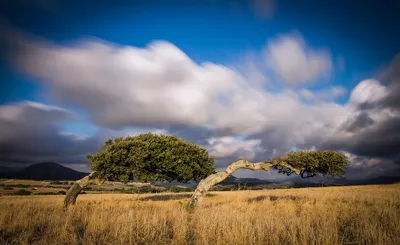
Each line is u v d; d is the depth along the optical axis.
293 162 18.12
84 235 7.32
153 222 8.55
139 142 20.62
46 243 6.76
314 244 6.63
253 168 18.22
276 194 28.17
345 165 18.22
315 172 19.16
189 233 8.09
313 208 14.00
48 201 19.98
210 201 20.72
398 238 6.72
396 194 21.02
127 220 8.79
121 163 20.73
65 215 10.88
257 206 15.42
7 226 8.69
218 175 17.03
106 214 10.06
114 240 7.05
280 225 8.18
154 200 22.86
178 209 13.00
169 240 7.41
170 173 22.44
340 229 8.81
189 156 22.25
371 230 7.30
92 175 20.45
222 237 7.24
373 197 19.22
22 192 58.81
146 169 21.25
